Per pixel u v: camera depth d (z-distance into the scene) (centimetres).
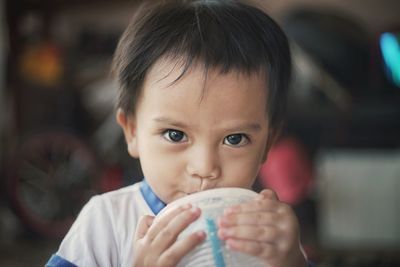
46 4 347
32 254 295
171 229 77
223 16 93
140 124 90
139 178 319
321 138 326
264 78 88
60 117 340
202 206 78
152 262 77
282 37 96
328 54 312
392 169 309
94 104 351
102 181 322
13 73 335
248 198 80
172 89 84
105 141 337
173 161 85
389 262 287
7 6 331
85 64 352
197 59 84
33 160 314
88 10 388
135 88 90
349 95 320
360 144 325
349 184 312
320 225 318
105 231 93
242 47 88
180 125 84
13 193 306
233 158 85
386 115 320
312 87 318
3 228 322
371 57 325
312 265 97
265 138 90
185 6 96
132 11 389
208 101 83
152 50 88
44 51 333
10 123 338
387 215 310
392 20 411
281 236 78
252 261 77
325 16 329
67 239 92
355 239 313
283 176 294
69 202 319
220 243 76
